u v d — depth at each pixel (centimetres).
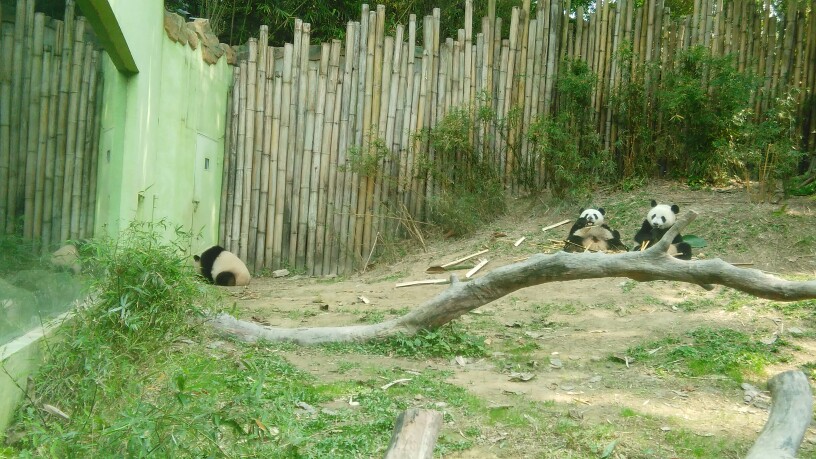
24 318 512
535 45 1345
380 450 448
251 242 1273
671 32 1334
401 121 1298
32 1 527
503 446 470
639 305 850
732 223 1091
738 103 1238
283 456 385
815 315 757
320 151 1280
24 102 521
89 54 667
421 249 1243
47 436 371
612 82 1343
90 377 449
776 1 1317
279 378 571
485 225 1270
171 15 946
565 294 912
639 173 1330
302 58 1272
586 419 516
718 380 609
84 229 671
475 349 691
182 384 361
